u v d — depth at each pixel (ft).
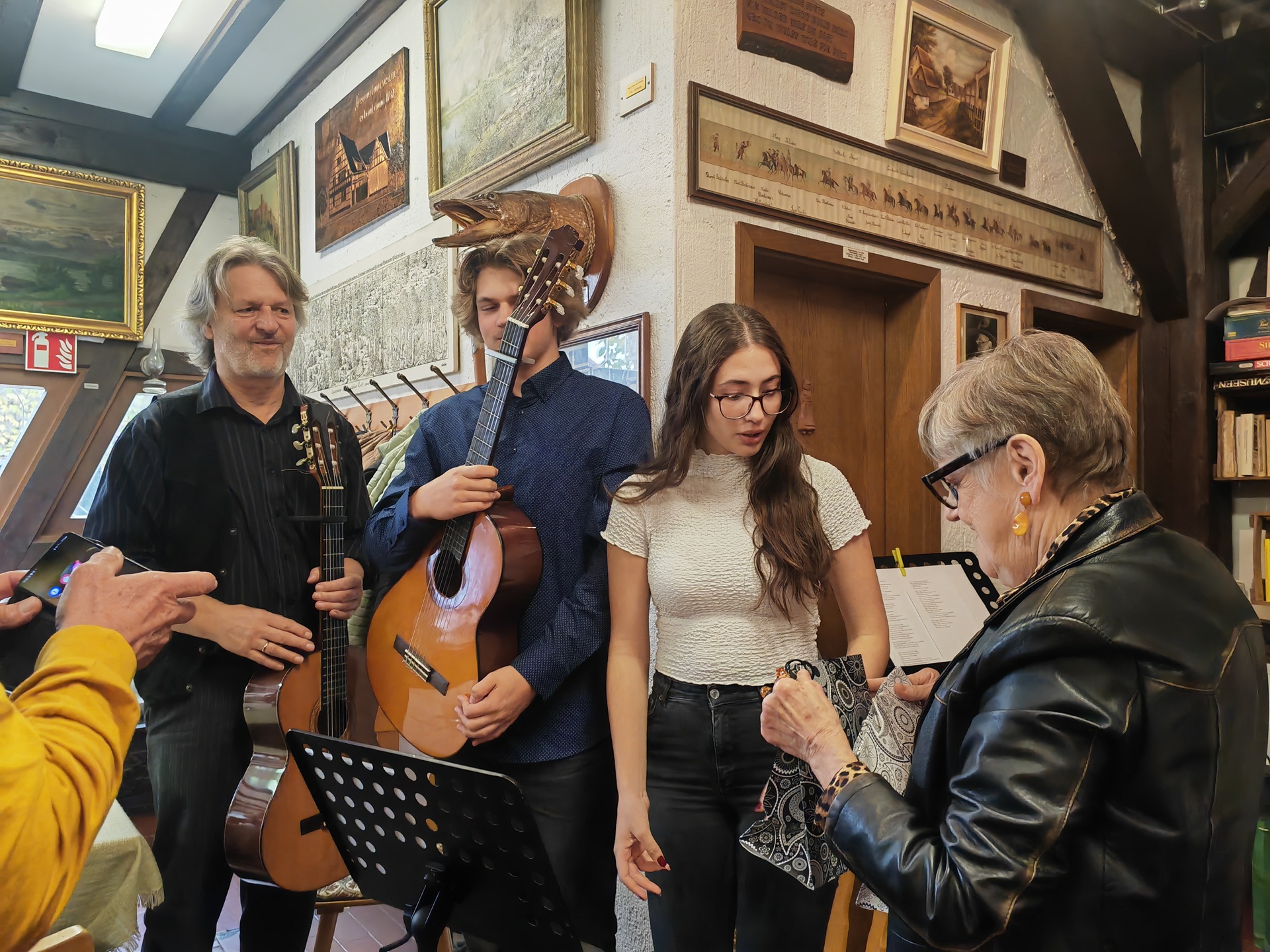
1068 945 2.40
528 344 5.32
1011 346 2.98
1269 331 10.70
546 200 7.04
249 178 15.10
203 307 5.65
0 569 13.53
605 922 5.08
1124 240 11.09
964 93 8.98
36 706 2.40
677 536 4.75
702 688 4.57
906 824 2.62
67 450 14.06
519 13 8.43
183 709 5.30
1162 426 11.51
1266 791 8.40
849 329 8.87
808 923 4.37
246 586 5.56
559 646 4.85
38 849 2.19
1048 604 2.50
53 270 13.87
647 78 6.91
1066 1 9.79
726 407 4.56
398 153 11.06
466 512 4.87
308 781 3.77
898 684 3.89
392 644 5.30
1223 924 2.37
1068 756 2.32
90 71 13.16
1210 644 2.40
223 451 5.61
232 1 11.30
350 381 12.53
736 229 7.08
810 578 4.52
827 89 7.89
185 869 5.24
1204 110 11.09
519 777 5.01
